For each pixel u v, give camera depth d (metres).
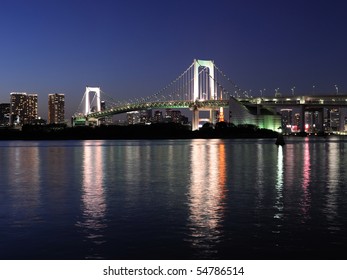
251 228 19.94
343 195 29.78
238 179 40.03
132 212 23.77
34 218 22.33
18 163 62.88
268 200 27.66
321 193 30.78
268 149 106.19
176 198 28.62
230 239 18.19
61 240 18.14
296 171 48.06
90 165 58.41
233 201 27.28
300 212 23.55
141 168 52.88
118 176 43.41
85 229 19.91
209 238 18.34
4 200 28.30
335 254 16.33
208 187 34.25
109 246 17.36
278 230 19.58
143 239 18.25
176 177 42.09
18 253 16.59
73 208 25.12
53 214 23.36
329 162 62.38
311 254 16.34
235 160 66.88
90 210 24.47
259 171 48.22
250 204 26.14
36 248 17.12
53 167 55.41
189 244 17.55
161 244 17.56
